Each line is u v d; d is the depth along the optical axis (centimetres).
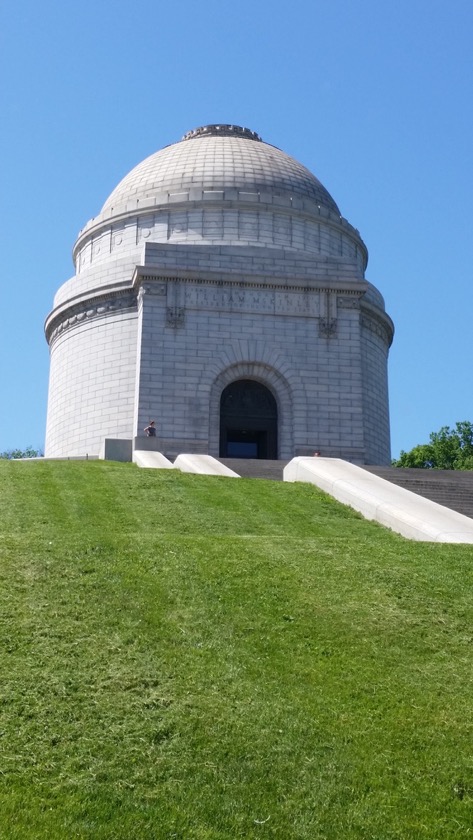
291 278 5012
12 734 1174
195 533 2255
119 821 1034
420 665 1409
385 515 2467
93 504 2509
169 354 4844
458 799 1117
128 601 1552
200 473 3134
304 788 1112
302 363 4962
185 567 1728
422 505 2523
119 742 1173
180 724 1213
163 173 6009
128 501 2572
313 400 4928
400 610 1591
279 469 3619
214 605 1559
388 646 1464
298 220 5722
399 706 1287
